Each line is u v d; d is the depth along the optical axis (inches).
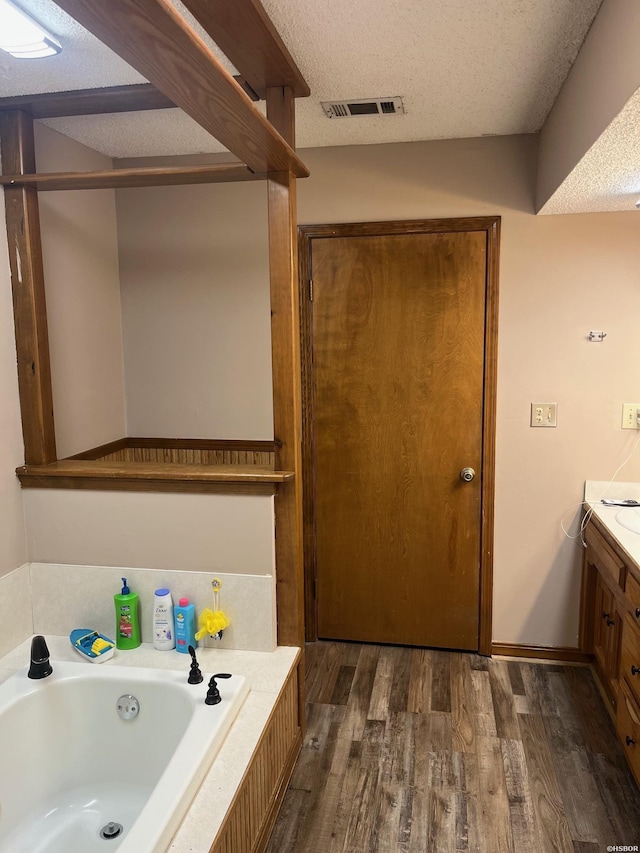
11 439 84.7
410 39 69.3
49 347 94.3
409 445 113.7
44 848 68.1
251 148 68.0
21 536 86.8
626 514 99.9
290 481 81.9
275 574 84.0
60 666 77.2
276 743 75.4
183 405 119.0
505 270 107.0
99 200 110.5
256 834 67.3
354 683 107.3
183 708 71.5
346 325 113.0
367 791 82.0
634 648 78.4
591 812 78.2
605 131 61.1
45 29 62.8
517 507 112.1
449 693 104.0
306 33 67.8
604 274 104.3
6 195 82.0
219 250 114.2
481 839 74.2
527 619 114.8
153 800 55.2
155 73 46.6
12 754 69.9
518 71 78.2
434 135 104.2
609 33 58.8
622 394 106.5
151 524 84.5
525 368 108.4
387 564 117.8
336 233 110.9
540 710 99.1
